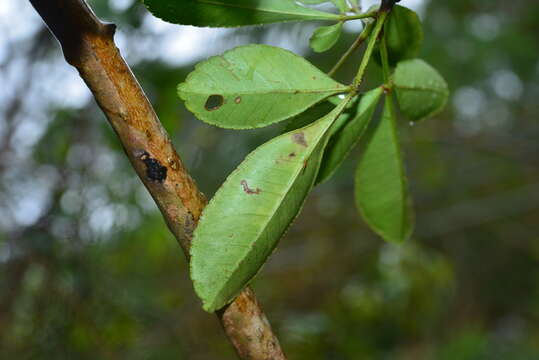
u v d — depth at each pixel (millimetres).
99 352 920
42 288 896
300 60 399
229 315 385
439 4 1465
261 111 395
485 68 1495
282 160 380
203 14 411
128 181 957
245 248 372
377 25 406
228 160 1152
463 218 1997
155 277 1152
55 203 912
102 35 379
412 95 441
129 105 381
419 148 1737
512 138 1815
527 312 2244
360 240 1757
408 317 1441
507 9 1708
